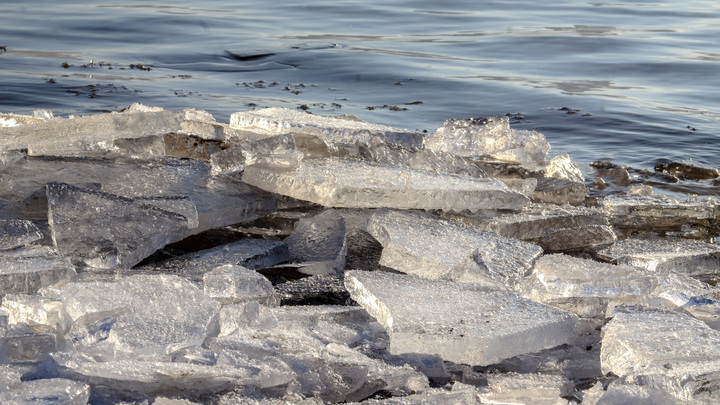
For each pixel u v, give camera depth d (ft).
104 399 7.63
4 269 9.06
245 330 8.98
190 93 25.93
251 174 12.34
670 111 25.75
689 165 18.99
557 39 38.63
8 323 8.36
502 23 43.37
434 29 41.06
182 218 10.69
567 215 13.17
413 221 11.60
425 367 9.00
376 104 25.80
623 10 49.21
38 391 7.07
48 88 25.32
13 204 11.14
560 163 16.93
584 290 10.30
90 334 8.12
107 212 10.52
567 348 9.59
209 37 36.52
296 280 10.89
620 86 29.66
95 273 9.73
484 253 11.05
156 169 12.63
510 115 24.93
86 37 35.32
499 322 8.89
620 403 7.71
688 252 12.64
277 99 25.72
